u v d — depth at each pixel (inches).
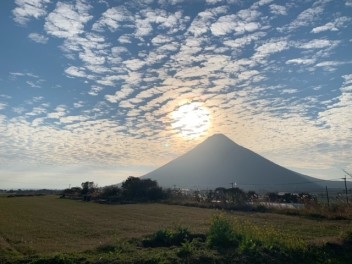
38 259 548.1
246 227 774.5
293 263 597.9
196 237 746.2
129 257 569.6
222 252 614.9
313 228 1032.8
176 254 597.3
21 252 711.7
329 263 604.4
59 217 1576.0
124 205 2465.6
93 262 542.0
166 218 1444.4
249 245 637.3
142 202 2797.7
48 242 856.3
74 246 783.1
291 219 1322.6
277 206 1738.4
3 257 593.9
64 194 4534.9
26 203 2810.0
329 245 676.7
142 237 761.6
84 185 4313.5
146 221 1337.4
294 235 799.1
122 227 1152.2
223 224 714.2
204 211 1803.6
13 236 968.3
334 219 1332.4
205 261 567.2
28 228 1156.5
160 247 681.0
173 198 2935.5
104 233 1016.9
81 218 1514.5
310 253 637.9
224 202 2078.0
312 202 1626.5
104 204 2657.5
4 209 2114.9
